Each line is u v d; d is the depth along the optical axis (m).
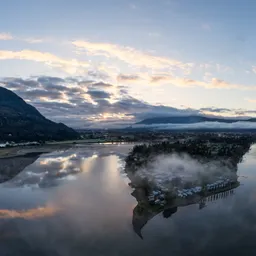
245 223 75.81
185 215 81.75
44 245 61.59
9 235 66.25
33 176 135.50
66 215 79.25
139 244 62.50
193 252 59.56
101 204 89.12
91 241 63.50
